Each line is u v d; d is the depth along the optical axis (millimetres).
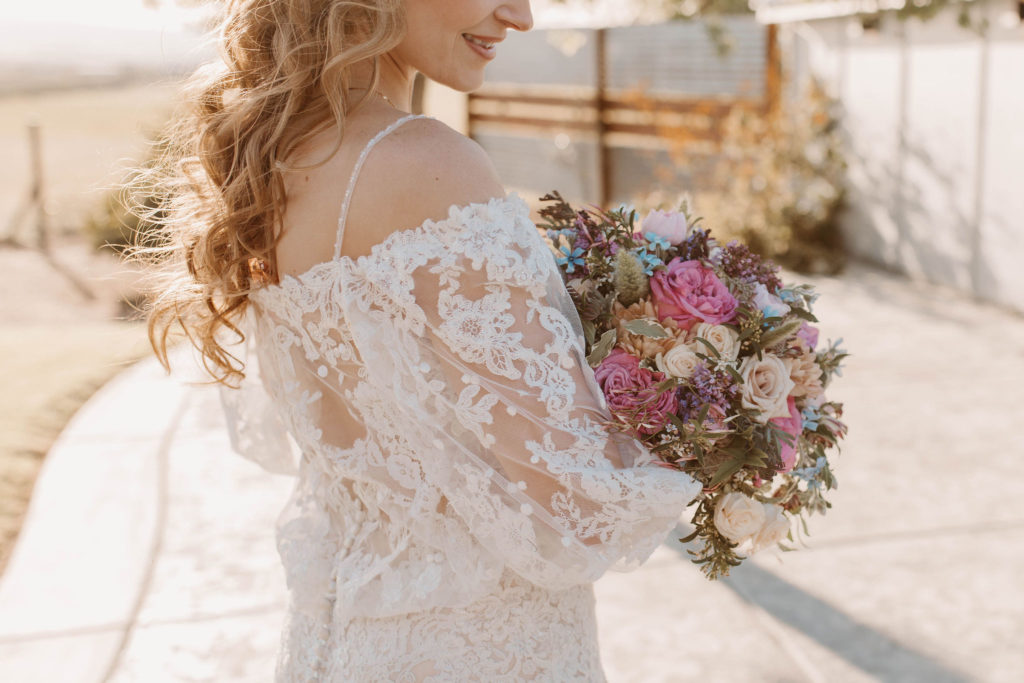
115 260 10125
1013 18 6871
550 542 1160
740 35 9875
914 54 8039
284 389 1296
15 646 3082
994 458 4395
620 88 11336
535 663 1279
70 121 25609
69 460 4520
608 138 11648
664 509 1156
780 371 1339
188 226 1316
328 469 1306
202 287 1311
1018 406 5043
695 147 10180
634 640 3100
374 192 1112
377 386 1164
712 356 1294
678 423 1216
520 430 1117
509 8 1237
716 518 1355
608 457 1158
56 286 9125
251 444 1497
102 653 3035
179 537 3799
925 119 7969
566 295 1195
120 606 3314
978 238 7445
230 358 1418
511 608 1271
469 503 1177
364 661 1269
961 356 5965
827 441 1517
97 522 3926
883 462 4402
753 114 9398
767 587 3400
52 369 6031
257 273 1292
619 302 1350
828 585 3396
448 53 1229
